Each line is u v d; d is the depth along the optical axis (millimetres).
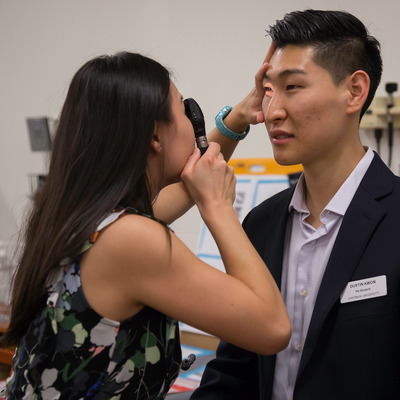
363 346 984
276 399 1142
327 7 2299
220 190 1024
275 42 1073
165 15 2871
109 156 923
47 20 3355
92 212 897
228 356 1244
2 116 3613
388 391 976
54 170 957
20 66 3506
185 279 889
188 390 1523
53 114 3354
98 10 3133
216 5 2678
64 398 891
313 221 1144
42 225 937
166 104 968
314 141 1029
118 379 898
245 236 996
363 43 1044
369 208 1037
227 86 2670
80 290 889
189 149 1037
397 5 2117
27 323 956
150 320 930
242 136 1345
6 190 3627
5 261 2510
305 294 1111
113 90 929
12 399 958
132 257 875
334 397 1003
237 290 900
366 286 994
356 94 1038
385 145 2156
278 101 1040
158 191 1047
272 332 908
